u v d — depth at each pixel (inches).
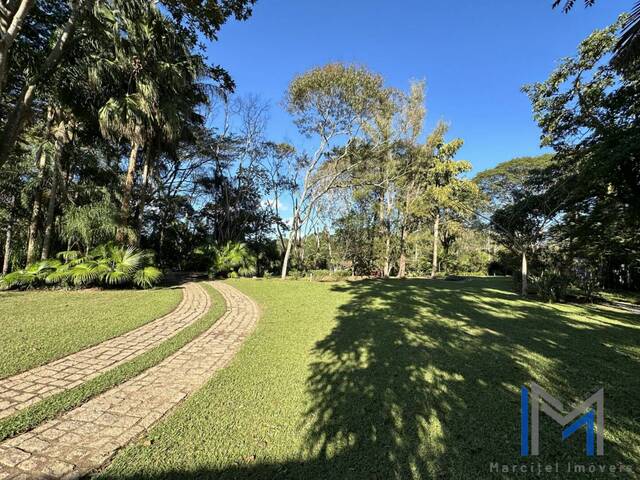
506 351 158.1
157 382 119.6
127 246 416.5
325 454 78.0
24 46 301.6
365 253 764.6
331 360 143.1
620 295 435.2
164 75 378.9
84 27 297.1
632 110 331.6
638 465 76.2
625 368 137.2
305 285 463.2
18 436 83.6
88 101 397.4
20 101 255.9
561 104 398.0
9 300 273.0
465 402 104.7
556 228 484.4
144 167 499.5
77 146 469.7
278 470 72.1
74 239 443.8
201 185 833.5
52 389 111.2
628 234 422.3
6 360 133.0
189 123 543.5
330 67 530.3
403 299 327.3
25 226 489.1
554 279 377.4
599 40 344.2
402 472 72.1
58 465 72.9
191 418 93.4
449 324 215.5
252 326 209.9
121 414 95.9
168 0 301.1
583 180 342.0
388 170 698.2
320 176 689.0
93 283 376.2
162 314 233.9
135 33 317.7
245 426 89.7
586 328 215.2
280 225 913.5
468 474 72.1
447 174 784.9
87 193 441.1
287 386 115.7
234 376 124.4
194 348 161.8
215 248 627.5
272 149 863.7
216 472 71.2
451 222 853.8
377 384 117.6
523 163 1048.8
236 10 300.5
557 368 135.7
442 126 689.6
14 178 436.1
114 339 172.2
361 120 597.6
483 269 1064.8
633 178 319.9
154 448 79.1
